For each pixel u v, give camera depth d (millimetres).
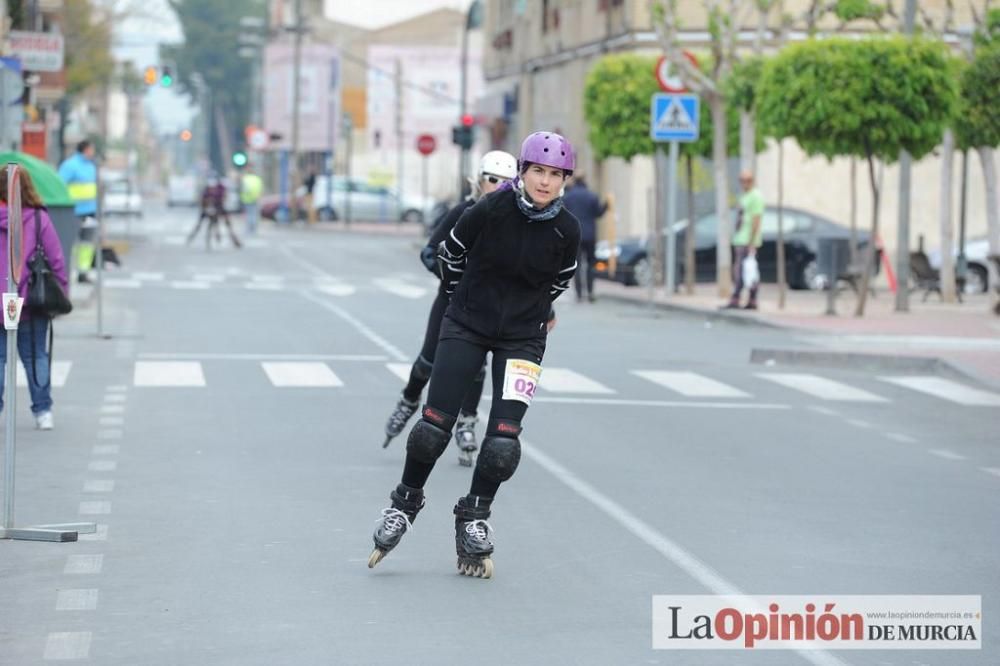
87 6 132500
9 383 21875
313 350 47250
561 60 119438
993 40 67250
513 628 17219
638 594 18844
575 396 38344
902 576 20156
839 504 25125
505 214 18703
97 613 17703
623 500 24922
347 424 32656
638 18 100438
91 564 20094
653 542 21781
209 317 58219
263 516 23219
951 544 22266
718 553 21188
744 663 16078
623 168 103312
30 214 30422
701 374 43938
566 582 19406
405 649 16328
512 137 137000
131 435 30797
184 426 32000
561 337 54625
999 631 17516
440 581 19359
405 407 28703
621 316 65500
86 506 23875
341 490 25297
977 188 101125
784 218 83750
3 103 54781
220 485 25656
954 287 74750
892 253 101250
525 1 132500
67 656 16000
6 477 21797
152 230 152625
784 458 29766
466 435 27891
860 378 44312
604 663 15945
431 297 71938
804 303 72438
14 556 20547
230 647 16359
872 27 99750
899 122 60688
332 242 135625
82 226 70312
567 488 25891
